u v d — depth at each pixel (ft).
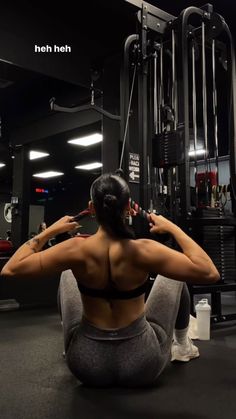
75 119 18.94
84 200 39.14
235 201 11.12
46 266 4.73
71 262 4.81
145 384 5.39
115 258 4.76
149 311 5.58
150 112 12.16
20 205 23.52
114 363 5.05
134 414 4.71
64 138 21.25
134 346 4.99
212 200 11.22
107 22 14.07
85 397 5.22
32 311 13.92
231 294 18.83
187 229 9.82
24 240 23.58
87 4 12.97
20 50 13.19
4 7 12.80
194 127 11.35
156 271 4.71
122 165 10.69
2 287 14.70
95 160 29.71
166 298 5.60
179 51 10.27
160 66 11.14
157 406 4.95
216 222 10.04
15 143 23.07
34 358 7.44
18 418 4.59
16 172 23.88
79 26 14.39
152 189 11.10
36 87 19.92
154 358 5.08
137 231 8.87
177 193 10.55
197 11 10.55
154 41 10.99
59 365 6.91
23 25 13.21
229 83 11.17
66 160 30.12
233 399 5.23
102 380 5.26
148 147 11.89
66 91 18.61
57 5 13.23
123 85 10.91
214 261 10.10
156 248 4.70
